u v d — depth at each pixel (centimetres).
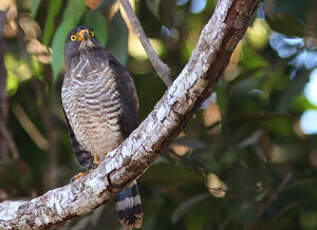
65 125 1327
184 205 1085
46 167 1248
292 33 1134
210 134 1198
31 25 1212
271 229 1166
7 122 1229
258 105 1309
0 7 1181
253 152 1144
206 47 650
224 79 1166
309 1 1140
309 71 1161
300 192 1197
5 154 1176
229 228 1212
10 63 1327
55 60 921
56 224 838
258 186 1133
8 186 1137
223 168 1138
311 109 1455
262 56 1291
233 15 621
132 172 768
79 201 809
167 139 725
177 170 1059
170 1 1048
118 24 997
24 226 844
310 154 1259
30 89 1320
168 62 1293
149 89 1158
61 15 1080
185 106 691
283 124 1223
